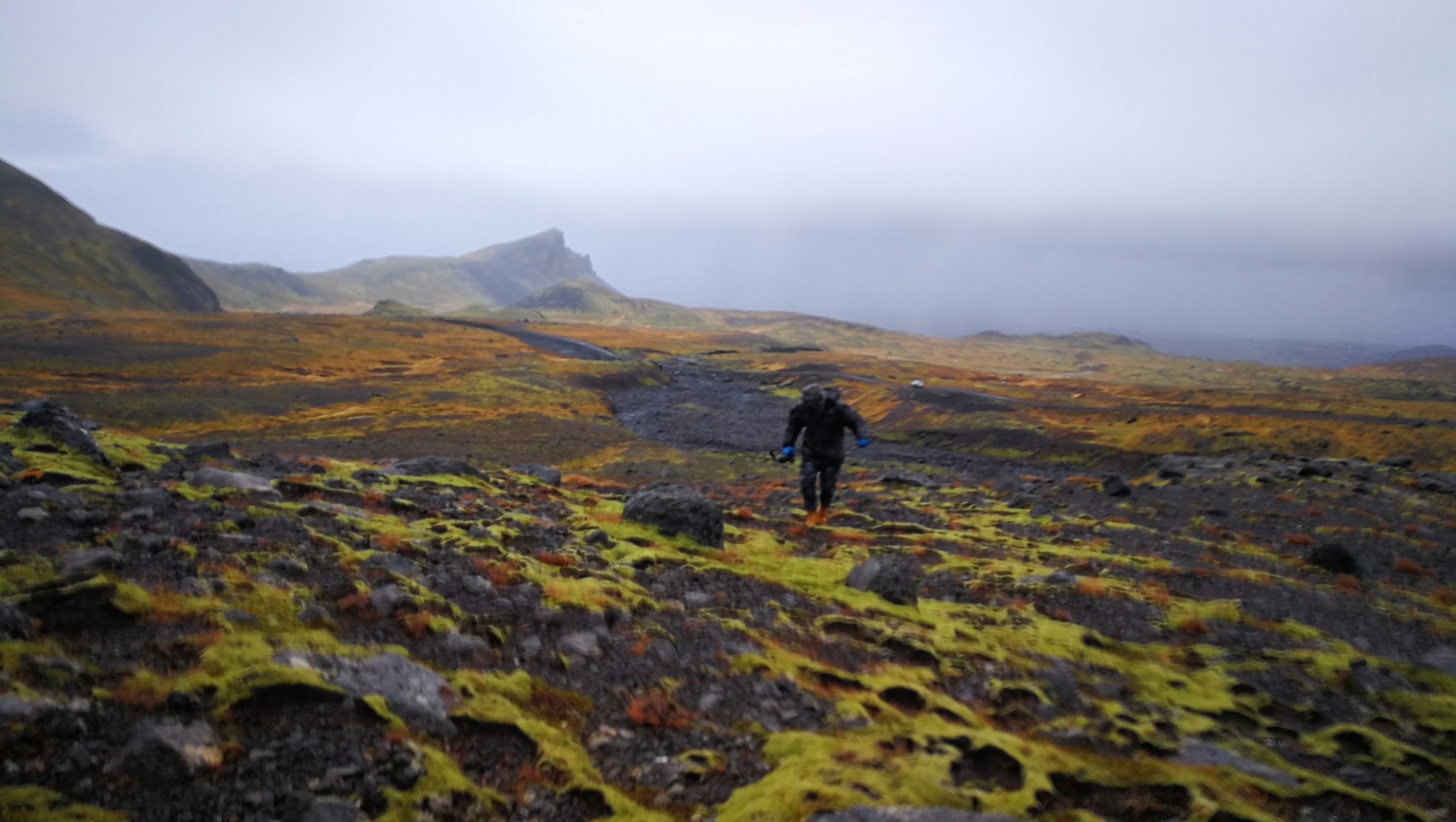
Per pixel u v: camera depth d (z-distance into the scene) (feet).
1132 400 294.66
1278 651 31.71
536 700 19.24
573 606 24.80
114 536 21.47
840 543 47.01
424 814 13.83
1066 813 17.51
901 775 17.44
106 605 17.37
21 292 607.78
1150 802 18.92
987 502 77.92
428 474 49.32
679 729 19.16
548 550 32.12
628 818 15.05
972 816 16.02
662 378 380.37
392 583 23.07
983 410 234.17
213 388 239.71
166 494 26.50
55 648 15.65
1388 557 54.85
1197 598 38.93
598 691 20.45
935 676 25.50
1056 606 36.11
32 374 236.22
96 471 29.22
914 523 58.70
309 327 477.36
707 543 39.06
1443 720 26.45
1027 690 24.49
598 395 296.92
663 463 143.84
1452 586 47.65
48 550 19.98
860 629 28.25
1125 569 44.50
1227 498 79.87
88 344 307.58
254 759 14.14
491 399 260.21
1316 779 21.22
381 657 18.30
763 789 16.35
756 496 77.20
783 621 28.32
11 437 30.09
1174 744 22.68
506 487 49.32
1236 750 22.71
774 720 20.40
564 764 16.46
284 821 12.75
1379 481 89.15
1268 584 42.55
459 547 28.78
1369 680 29.17
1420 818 19.67
